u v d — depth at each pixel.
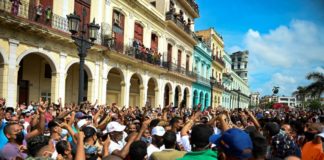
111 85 23.09
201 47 39.25
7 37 12.79
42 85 17.86
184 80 32.94
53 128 5.30
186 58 34.28
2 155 4.00
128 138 4.54
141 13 23.75
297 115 19.00
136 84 26.83
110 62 19.75
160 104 27.00
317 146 4.83
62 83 15.81
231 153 2.46
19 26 12.89
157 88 26.62
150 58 24.05
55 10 15.54
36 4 14.44
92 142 4.99
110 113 8.21
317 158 4.74
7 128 4.62
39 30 13.75
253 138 2.88
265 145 2.84
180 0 31.94
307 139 5.31
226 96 55.28
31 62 17.08
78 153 3.79
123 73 21.28
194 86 36.53
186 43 33.97
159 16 26.98
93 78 18.23
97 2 18.45
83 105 10.52
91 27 11.16
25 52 13.70
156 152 4.18
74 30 10.35
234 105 64.62
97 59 18.55
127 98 21.70
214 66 46.34
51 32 14.41
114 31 20.23
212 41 44.66
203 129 3.34
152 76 25.56
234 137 2.47
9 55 12.93
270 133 4.95
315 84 40.19
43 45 14.58
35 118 6.48
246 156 2.43
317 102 64.50
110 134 5.54
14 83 13.22
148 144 5.32
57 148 4.61
